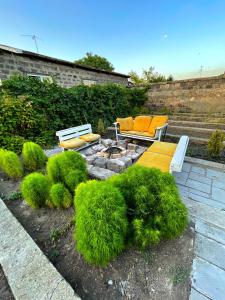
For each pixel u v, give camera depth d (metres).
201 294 0.93
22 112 3.61
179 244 1.23
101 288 0.95
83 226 0.94
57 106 4.41
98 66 18.58
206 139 4.27
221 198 1.99
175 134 5.02
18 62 4.71
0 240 1.23
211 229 1.41
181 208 1.13
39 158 2.61
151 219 1.14
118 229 0.95
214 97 6.07
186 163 3.05
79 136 4.00
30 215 1.60
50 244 1.26
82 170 1.96
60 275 0.97
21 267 1.02
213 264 1.09
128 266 1.07
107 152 3.10
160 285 0.96
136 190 1.20
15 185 2.19
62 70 6.10
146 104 8.00
